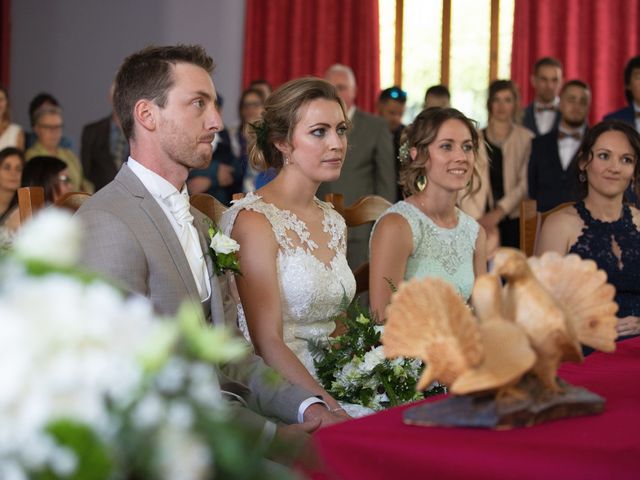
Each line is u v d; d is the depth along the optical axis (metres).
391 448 1.90
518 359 1.97
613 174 4.48
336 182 7.45
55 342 1.09
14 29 11.02
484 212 7.44
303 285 3.57
